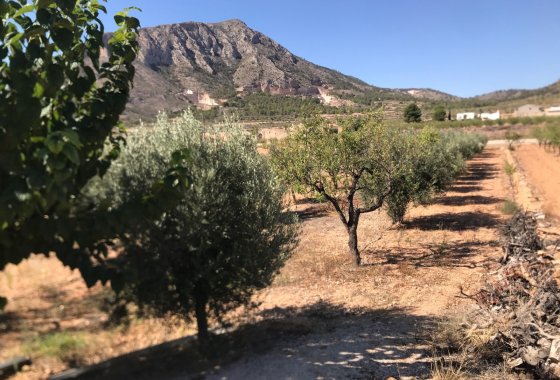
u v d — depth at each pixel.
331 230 12.11
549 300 4.93
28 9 2.67
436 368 4.27
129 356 4.18
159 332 4.97
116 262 3.70
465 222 12.83
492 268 8.10
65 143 2.27
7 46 2.60
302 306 6.46
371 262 8.91
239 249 4.44
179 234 3.97
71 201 2.98
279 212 5.00
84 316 4.49
